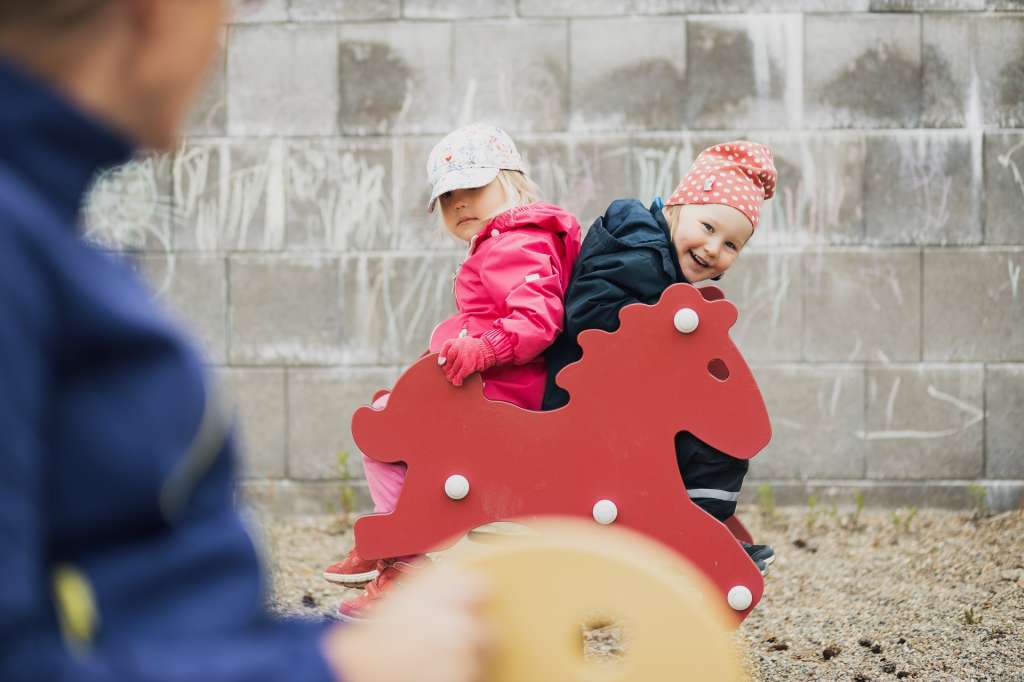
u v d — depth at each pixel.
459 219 3.11
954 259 5.14
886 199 5.15
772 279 5.16
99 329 0.79
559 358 2.92
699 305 2.72
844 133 5.14
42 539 0.77
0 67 0.80
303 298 5.25
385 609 0.97
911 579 4.40
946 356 5.16
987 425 5.16
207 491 0.89
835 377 5.17
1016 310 5.14
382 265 5.23
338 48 5.21
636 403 2.75
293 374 5.26
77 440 0.78
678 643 1.25
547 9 5.15
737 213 2.87
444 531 2.81
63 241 0.79
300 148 5.23
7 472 0.71
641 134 5.16
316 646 0.84
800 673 3.48
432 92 5.20
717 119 5.15
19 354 0.73
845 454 5.19
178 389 0.83
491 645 1.22
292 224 5.24
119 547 0.82
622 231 2.88
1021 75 5.12
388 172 5.22
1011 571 4.45
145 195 5.25
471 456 2.80
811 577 4.43
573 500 2.76
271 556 4.40
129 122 0.87
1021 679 3.40
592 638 3.62
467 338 2.79
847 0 5.11
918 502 5.19
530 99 5.17
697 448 2.75
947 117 5.14
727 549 2.72
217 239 5.25
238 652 0.81
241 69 5.22
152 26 0.87
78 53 0.84
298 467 5.27
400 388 2.82
